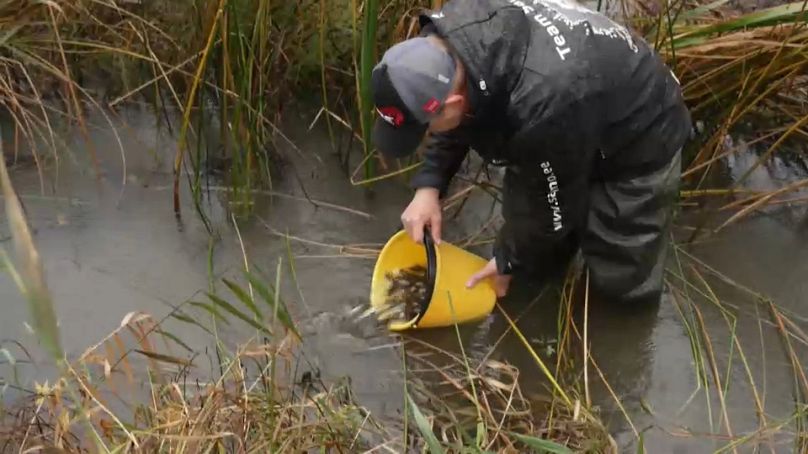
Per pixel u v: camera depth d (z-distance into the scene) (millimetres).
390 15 2658
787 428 1878
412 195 2590
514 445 1795
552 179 1846
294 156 2713
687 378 2023
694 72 2568
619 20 2770
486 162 2117
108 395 1910
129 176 2621
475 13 1777
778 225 2467
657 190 1997
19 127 2680
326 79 2854
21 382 1952
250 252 2367
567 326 2096
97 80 2928
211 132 2781
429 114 1722
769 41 2465
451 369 2033
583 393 1963
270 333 1913
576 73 1730
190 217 2482
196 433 1649
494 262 2123
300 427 1688
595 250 2105
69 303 2176
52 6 2643
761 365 2049
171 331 2100
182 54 2799
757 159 2674
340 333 2123
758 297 2238
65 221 2445
